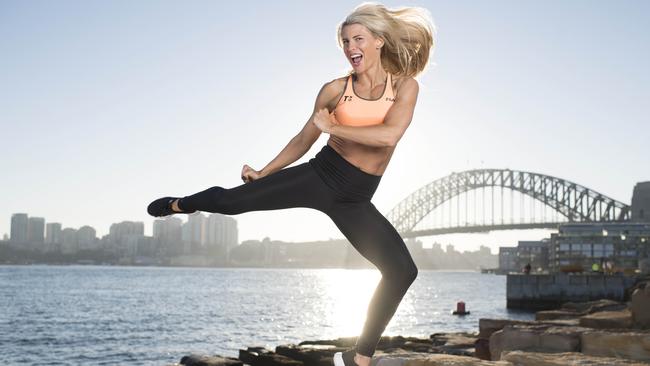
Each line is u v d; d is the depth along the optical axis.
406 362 4.75
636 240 107.25
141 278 158.12
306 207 3.29
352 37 3.16
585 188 169.62
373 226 3.26
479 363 4.48
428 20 3.29
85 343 30.66
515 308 60.97
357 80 3.24
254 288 114.19
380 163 3.19
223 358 15.77
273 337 34.59
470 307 66.00
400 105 3.12
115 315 48.78
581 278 59.16
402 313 56.03
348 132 3.00
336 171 3.17
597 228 109.94
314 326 42.00
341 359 3.61
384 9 3.23
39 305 59.25
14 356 26.00
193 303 65.94
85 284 114.81
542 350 6.57
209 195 3.25
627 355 5.61
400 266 3.27
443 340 17.66
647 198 162.75
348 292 106.12
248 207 3.23
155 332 36.28
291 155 3.52
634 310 9.46
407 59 3.28
